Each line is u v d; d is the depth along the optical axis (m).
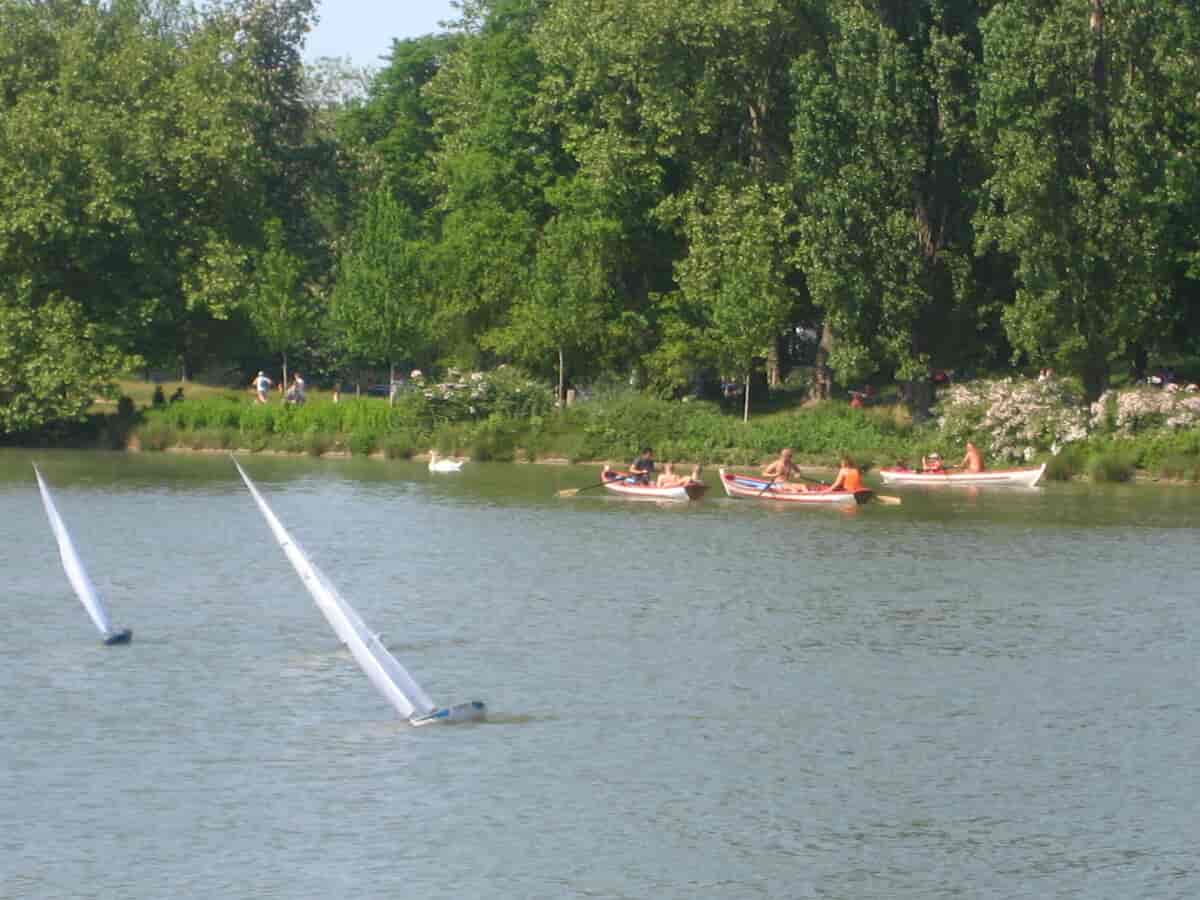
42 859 23.19
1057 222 77.69
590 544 52.84
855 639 37.44
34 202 87.31
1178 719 30.61
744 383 96.25
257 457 85.38
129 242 91.12
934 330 86.00
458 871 22.88
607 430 82.62
